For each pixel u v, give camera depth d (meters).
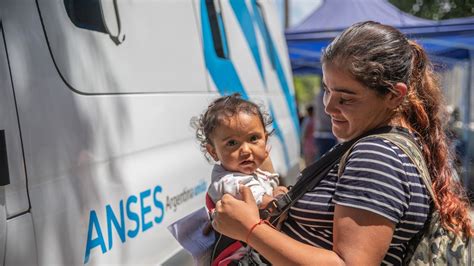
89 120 1.76
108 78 1.90
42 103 1.55
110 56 1.94
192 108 2.56
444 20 7.00
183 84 2.52
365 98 1.36
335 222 1.31
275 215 1.49
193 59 2.68
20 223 1.42
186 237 1.69
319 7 9.23
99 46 1.88
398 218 1.27
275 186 1.89
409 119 1.48
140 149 2.06
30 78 1.51
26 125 1.47
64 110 1.65
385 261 1.37
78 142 1.70
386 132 1.39
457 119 7.16
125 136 1.97
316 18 8.92
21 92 1.47
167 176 2.24
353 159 1.33
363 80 1.33
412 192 1.30
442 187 1.44
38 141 1.51
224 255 1.64
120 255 1.88
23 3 1.54
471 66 7.52
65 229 1.60
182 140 2.43
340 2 8.80
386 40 1.34
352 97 1.37
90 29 1.84
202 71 2.78
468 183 2.01
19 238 1.42
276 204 1.49
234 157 1.73
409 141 1.37
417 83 1.48
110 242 1.83
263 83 3.97
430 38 6.88
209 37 2.97
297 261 1.29
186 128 2.47
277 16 4.82
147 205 2.07
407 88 1.40
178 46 2.53
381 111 1.40
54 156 1.58
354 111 1.38
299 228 1.48
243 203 1.43
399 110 1.44
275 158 4.00
